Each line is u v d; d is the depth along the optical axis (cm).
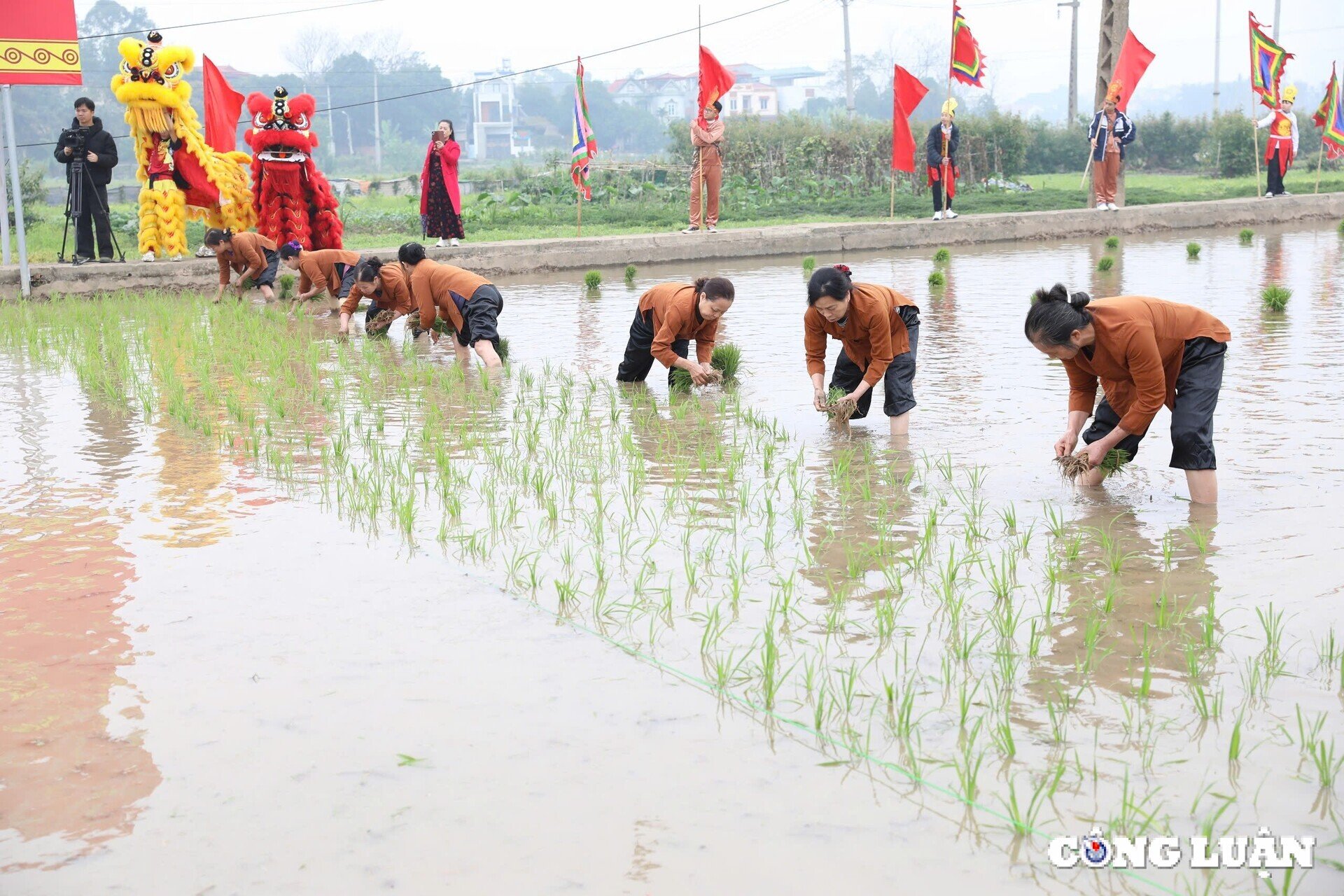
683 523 498
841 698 327
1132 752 293
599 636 375
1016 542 459
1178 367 507
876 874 244
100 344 1041
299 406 761
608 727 312
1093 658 349
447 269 939
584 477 574
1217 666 340
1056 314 493
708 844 256
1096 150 2420
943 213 2266
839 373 734
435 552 464
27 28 1338
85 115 1582
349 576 437
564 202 3144
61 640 379
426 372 877
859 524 489
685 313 774
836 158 3322
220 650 369
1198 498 504
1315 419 650
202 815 273
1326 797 270
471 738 308
